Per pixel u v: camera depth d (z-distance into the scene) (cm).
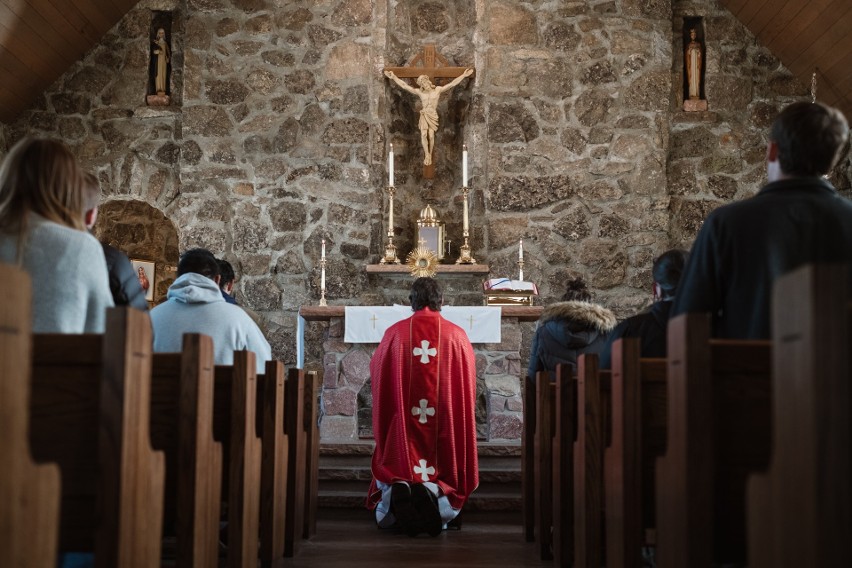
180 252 871
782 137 243
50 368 197
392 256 841
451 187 916
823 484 127
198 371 246
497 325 663
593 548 312
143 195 894
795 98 898
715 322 250
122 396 194
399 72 882
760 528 152
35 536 156
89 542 195
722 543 199
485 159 880
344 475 590
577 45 889
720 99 899
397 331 530
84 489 196
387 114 891
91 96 898
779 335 141
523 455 486
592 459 314
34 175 240
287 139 879
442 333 527
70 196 245
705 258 243
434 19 923
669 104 892
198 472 247
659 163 876
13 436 145
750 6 867
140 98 900
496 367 669
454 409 522
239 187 876
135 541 206
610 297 866
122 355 194
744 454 197
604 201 875
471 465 524
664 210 872
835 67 836
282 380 380
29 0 764
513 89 885
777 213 236
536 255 871
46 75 877
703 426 190
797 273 135
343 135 878
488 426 662
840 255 234
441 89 877
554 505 385
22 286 146
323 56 885
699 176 896
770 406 197
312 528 489
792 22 834
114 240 1003
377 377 531
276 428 369
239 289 869
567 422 368
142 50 902
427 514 491
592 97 884
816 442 128
